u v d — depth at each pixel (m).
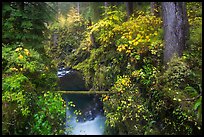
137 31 8.07
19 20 7.25
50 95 5.79
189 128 5.25
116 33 9.02
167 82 5.91
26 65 5.98
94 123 8.62
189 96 5.39
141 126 6.27
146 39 7.32
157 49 7.07
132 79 7.12
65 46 20.34
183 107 5.28
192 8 9.04
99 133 7.80
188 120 5.19
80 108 9.96
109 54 9.59
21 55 6.01
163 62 6.78
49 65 8.18
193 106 5.12
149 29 8.07
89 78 11.91
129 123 6.73
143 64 7.35
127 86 7.08
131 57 7.58
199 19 7.91
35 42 7.42
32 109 5.34
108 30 9.39
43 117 5.11
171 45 6.44
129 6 10.66
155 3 9.65
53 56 20.30
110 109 7.88
